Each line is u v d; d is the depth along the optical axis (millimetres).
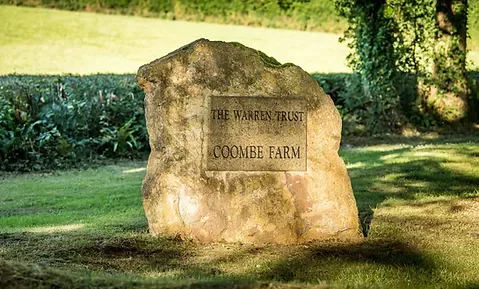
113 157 17812
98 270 7039
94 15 35719
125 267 7262
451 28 21422
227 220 8359
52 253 7699
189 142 8398
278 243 8383
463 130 21078
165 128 8414
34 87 18531
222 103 8445
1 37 31375
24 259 7422
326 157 8633
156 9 36219
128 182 14273
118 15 36125
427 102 21500
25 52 29812
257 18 36156
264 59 8680
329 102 8688
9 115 16672
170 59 8461
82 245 8055
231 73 8508
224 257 7703
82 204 11703
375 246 8273
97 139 17797
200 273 7035
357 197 11445
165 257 7676
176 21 36125
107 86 19516
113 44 32094
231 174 8414
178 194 8391
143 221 9812
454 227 9219
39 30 32719
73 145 17031
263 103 8516
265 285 5777
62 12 35500
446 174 13289
